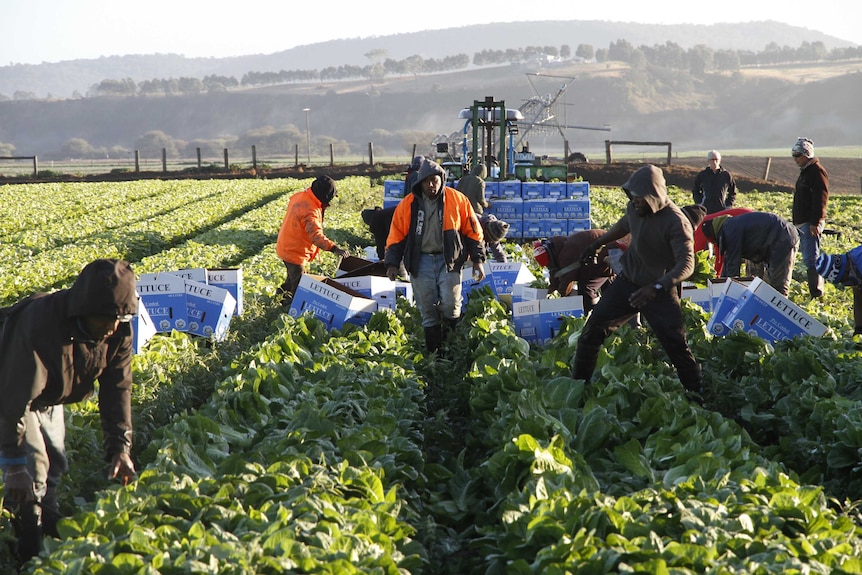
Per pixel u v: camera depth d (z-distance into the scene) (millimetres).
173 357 23203
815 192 35969
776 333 24281
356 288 29969
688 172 116250
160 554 10594
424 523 14203
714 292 29141
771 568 10500
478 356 24141
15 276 42000
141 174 153125
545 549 11117
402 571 11367
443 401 22609
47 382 13148
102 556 10766
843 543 11414
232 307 27906
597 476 16062
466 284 32594
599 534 11719
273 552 11086
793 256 31422
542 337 26766
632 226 20656
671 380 20844
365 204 89188
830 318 28672
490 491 15773
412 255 26547
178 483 13234
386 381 20812
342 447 16156
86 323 12828
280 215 69938
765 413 20141
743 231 31375
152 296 26781
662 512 12258
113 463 13734
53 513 14305
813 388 19812
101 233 60500
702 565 10680
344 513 12625
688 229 19984
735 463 14984
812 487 13328
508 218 57656
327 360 22328
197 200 95188
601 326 20922
